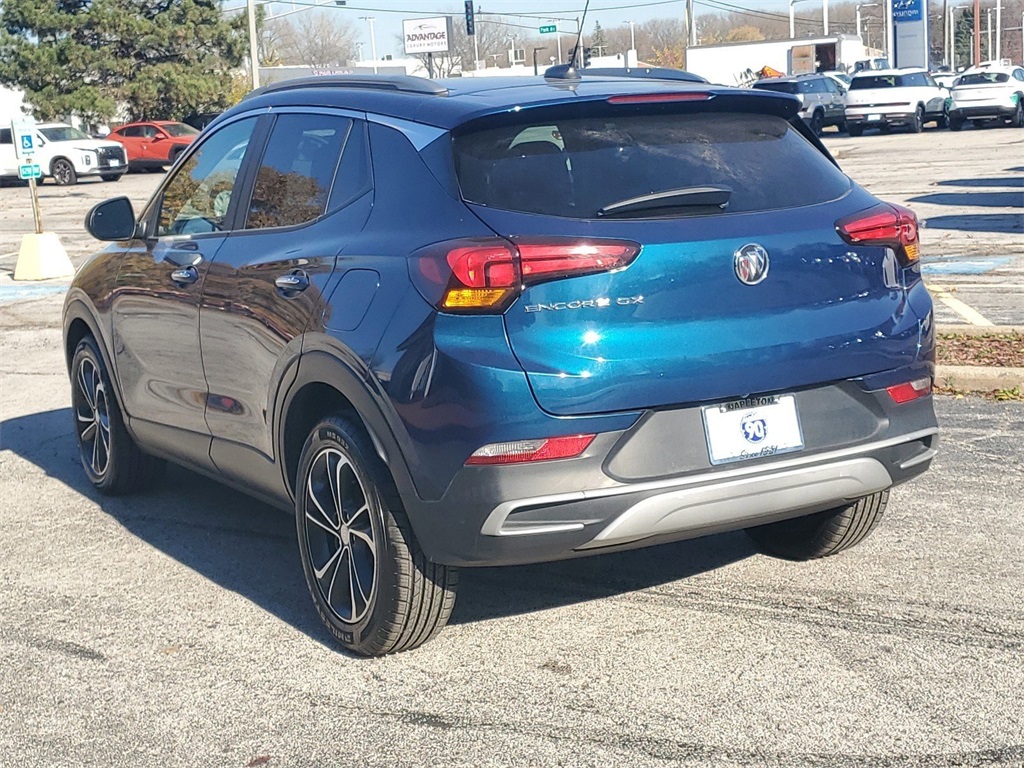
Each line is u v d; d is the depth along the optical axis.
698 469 3.75
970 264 12.53
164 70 48.22
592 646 4.23
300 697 3.94
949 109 36.72
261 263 4.55
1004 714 3.62
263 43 84.12
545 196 3.76
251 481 4.93
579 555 3.79
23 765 3.58
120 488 6.18
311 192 4.51
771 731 3.57
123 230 5.52
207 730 3.75
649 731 3.61
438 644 4.29
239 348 4.67
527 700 3.85
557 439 3.60
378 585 4.02
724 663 4.04
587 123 3.98
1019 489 5.73
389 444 3.84
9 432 7.72
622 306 3.64
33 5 46.56
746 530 5.25
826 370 3.90
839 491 3.98
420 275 3.74
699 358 3.71
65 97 46.72
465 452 3.62
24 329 11.81
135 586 4.99
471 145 3.92
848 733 3.54
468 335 3.62
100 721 3.84
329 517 4.29
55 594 4.93
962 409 7.28
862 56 58.62
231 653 4.30
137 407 5.68
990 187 19.88
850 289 3.99
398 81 4.48
